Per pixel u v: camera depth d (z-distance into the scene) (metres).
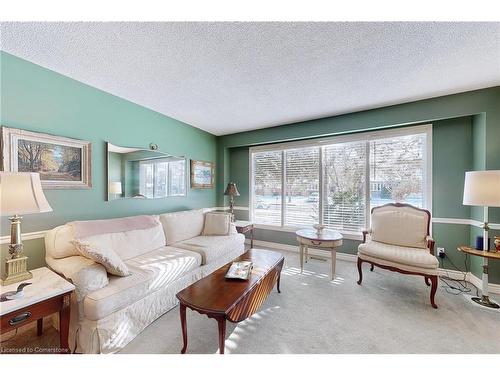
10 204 1.26
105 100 2.49
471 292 2.33
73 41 1.62
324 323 1.80
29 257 1.89
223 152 4.54
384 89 2.42
